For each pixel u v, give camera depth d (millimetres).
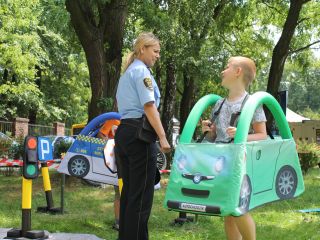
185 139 4250
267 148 4160
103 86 13547
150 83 4336
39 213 7961
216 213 3801
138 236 4336
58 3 11820
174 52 17344
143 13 14672
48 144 6527
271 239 6238
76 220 7332
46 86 37812
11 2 17688
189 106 24406
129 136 4316
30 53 21906
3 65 22234
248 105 4109
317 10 23594
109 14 13977
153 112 4273
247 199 3877
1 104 33812
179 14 17328
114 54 14109
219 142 4391
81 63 34281
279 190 4320
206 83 22359
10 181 13547
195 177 3941
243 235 4172
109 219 7449
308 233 6559
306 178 15227
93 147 6566
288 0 23453
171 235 6379
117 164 5637
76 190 11234
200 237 6262
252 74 4477
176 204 3961
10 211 8203
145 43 4535
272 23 25234
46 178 8062
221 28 22359
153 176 4395
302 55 24453
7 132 26000
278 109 4500
